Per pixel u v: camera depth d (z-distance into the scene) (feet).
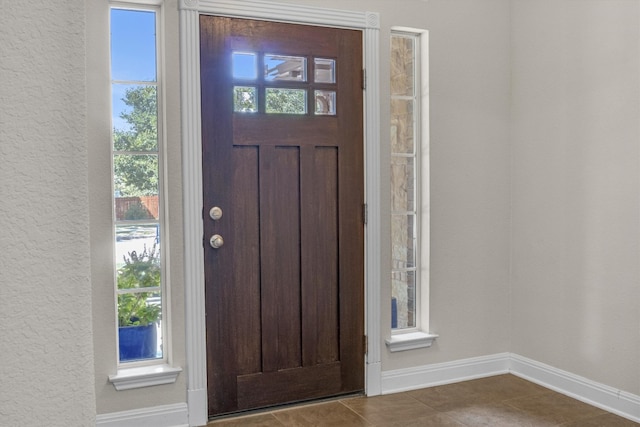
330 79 10.03
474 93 11.16
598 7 9.61
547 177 10.70
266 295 9.64
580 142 10.02
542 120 10.78
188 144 8.95
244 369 9.52
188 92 8.93
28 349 1.15
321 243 10.01
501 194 11.50
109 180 8.45
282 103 9.71
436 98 10.81
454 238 11.05
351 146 10.16
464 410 9.66
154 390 8.82
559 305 10.51
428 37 10.69
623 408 9.32
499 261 11.51
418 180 10.96
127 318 8.99
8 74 1.11
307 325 9.95
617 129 9.34
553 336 10.65
